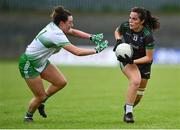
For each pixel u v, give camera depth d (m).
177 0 113.38
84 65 93.12
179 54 95.94
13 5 114.62
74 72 73.62
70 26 25.00
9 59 107.12
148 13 25.28
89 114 30.05
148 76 26.70
